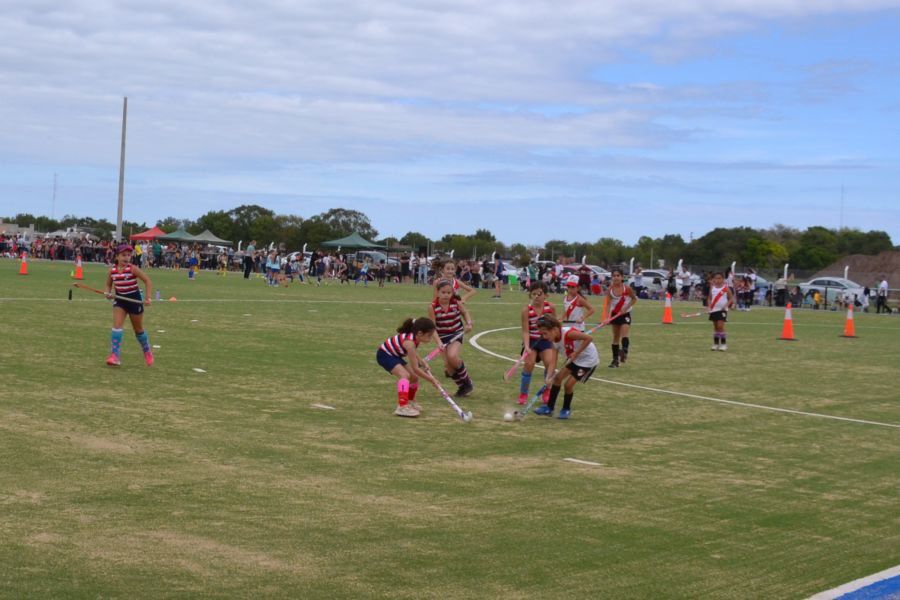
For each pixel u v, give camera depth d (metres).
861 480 10.08
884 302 52.56
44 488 8.12
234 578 6.25
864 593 6.54
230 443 10.24
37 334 19.11
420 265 61.94
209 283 47.50
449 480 9.13
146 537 6.98
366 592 6.12
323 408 12.68
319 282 54.97
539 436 11.64
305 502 8.11
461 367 14.34
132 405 12.11
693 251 106.62
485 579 6.47
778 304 56.91
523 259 81.69
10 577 6.07
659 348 23.70
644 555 7.16
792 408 14.84
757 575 6.84
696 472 10.06
